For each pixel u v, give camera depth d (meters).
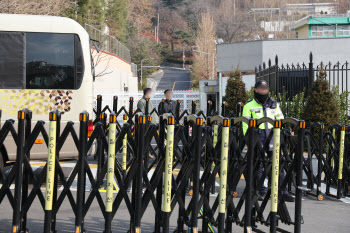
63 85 24.06
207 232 13.80
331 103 26.00
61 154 23.72
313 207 19.12
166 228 12.53
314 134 25.72
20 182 12.27
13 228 12.25
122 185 12.73
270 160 13.73
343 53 78.50
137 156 12.53
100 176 12.62
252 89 48.50
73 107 24.09
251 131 12.76
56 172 12.59
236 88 49.16
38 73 23.84
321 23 173.38
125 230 15.04
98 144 19.17
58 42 24.14
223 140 12.52
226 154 12.52
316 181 20.56
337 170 21.44
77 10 115.94
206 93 75.19
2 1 45.72
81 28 24.53
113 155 12.36
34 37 23.89
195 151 12.40
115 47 108.94
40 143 23.33
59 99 23.97
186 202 19.08
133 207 13.24
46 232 12.35
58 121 12.55
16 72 23.61
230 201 13.75
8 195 12.35
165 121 13.12
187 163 13.09
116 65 106.38
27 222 15.76
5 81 23.52
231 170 13.90
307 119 26.17
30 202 12.59
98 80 92.38
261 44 86.31
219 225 12.61
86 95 24.31
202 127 13.11
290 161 13.84
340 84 61.50
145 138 12.76
